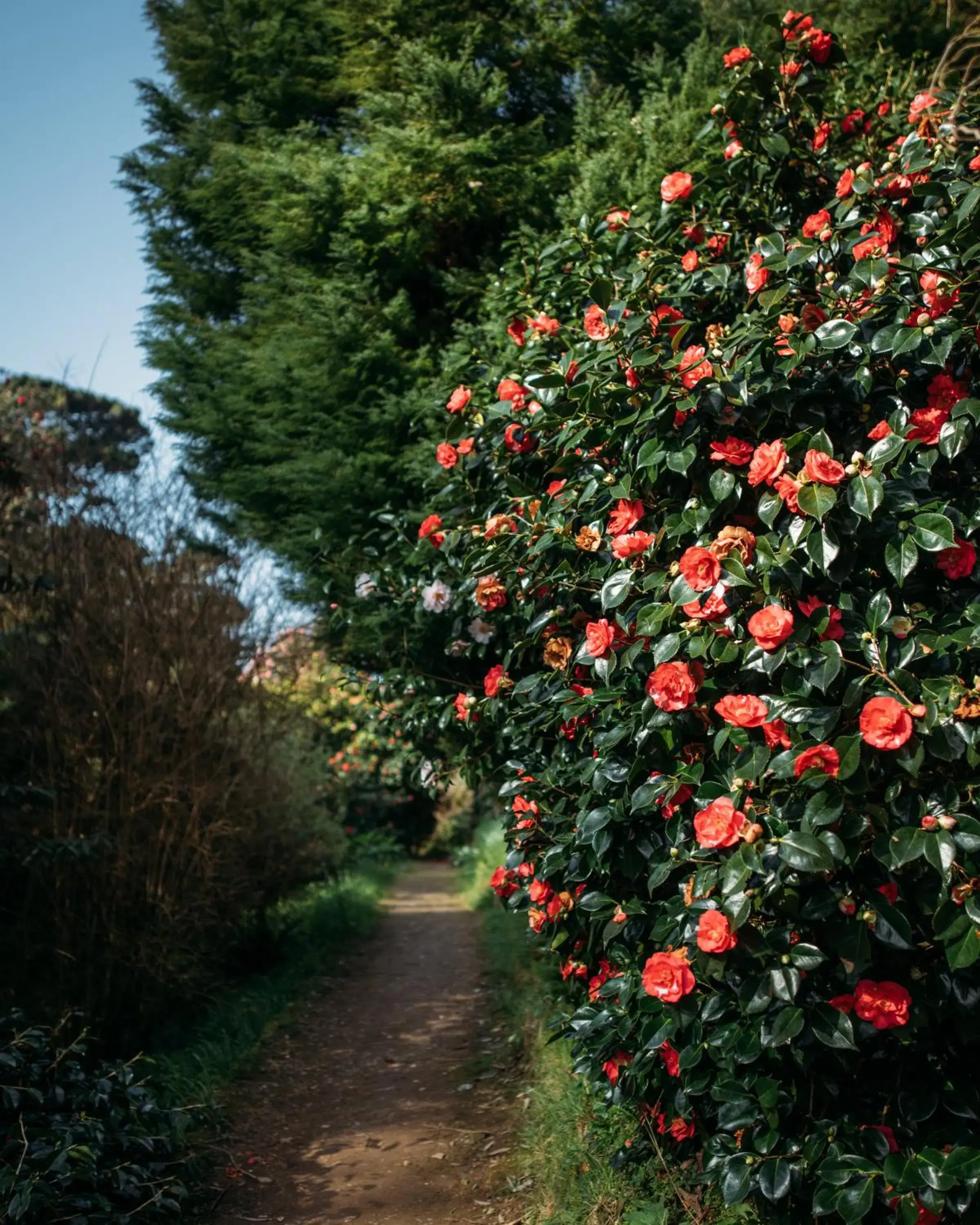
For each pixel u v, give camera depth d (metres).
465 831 18.41
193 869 5.87
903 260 2.73
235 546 7.30
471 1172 3.88
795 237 3.36
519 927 7.10
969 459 2.55
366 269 6.59
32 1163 3.11
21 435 7.38
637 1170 3.17
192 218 9.02
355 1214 3.57
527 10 7.36
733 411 2.60
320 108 8.37
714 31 6.83
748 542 2.36
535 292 4.02
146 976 5.35
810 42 3.42
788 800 2.24
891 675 2.13
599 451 2.96
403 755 4.87
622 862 2.75
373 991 7.41
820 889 2.21
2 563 5.60
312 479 5.82
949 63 3.33
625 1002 2.72
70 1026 4.92
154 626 6.07
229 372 7.31
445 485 4.29
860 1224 2.21
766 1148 2.36
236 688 6.79
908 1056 2.40
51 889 5.16
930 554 2.36
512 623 3.83
